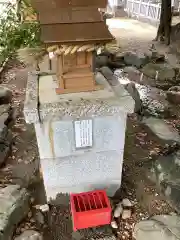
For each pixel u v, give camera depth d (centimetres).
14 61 741
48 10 213
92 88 259
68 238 263
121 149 274
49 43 207
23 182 333
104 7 217
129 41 986
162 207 292
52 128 244
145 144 402
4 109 471
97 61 700
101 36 211
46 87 273
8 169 356
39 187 324
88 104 235
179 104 533
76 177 284
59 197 295
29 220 278
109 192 305
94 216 254
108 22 1313
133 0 1365
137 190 316
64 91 254
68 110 234
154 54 760
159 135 420
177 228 251
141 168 351
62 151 261
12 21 339
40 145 253
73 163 272
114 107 239
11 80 642
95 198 267
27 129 443
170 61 763
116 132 261
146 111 503
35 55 270
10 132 417
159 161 338
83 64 245
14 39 282
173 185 296
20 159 374
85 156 270
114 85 273
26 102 239
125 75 677
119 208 286
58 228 273
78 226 258
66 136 253
